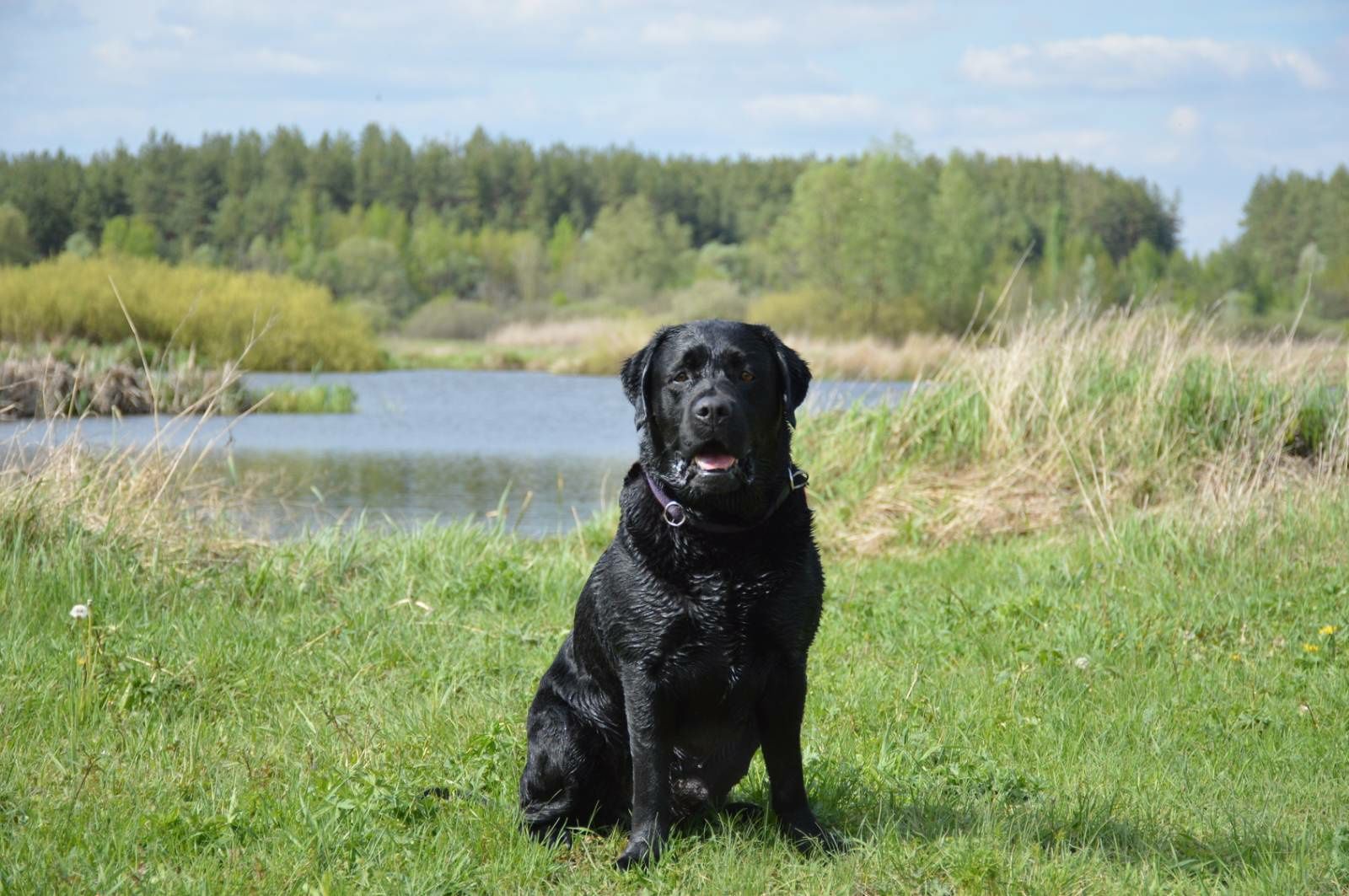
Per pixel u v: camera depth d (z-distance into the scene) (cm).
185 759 440
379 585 740
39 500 721
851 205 6078
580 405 2712
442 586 732
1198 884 344
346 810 377
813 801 410
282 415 2327
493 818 388
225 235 11731
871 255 6028
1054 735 478
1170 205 11775
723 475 337
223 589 697
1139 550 779
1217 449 979
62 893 324
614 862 358
